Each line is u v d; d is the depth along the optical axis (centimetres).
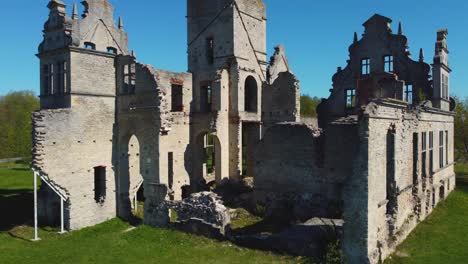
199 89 3644
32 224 2808
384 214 2033
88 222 2817
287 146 2839
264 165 2931
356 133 2591
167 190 2628
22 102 9644
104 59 2934
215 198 2442
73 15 3091
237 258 2033
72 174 2728
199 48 3675
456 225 2548
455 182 4241
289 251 2066
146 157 2759
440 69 3444
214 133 3406
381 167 1973
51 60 2875
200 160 3622
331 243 1942
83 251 2222
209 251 2150
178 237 2392
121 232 2628
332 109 4116
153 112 2748
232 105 3534
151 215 2669
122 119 2966
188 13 3734
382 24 3812
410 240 2230
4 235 2572
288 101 3653
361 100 3772
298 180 2797
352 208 1827
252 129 3853
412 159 2497
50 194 2878
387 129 2050
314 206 2641
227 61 3516
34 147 2541
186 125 3509
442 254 2030
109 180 2967
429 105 2834
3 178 5250
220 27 3556
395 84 3366
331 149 2675
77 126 2764
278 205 2769
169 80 3353
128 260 2062
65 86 2778
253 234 2381
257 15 3806
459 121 5075
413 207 2533
